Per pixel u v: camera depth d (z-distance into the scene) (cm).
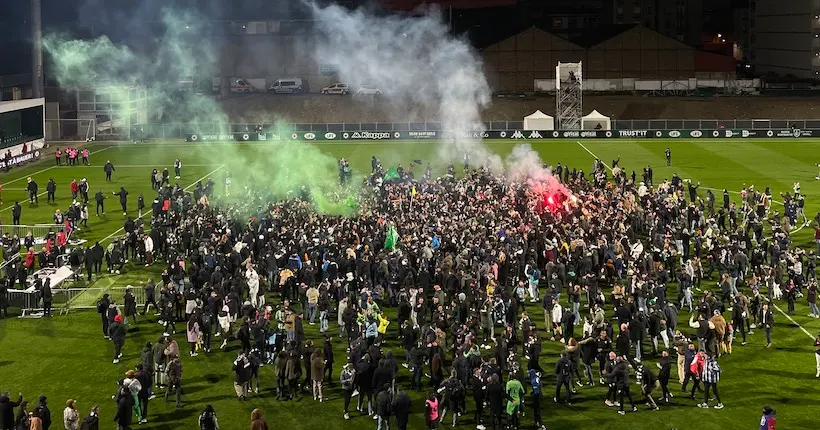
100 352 3922
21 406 2981
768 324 3925
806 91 13950
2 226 5909
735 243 4894
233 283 4225
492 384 3061
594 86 14538
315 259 4638
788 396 3391
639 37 14412
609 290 4759
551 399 3388
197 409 3325
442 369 3441
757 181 8200
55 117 11412
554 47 14562
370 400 3253
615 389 3288
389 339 4056
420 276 4381
